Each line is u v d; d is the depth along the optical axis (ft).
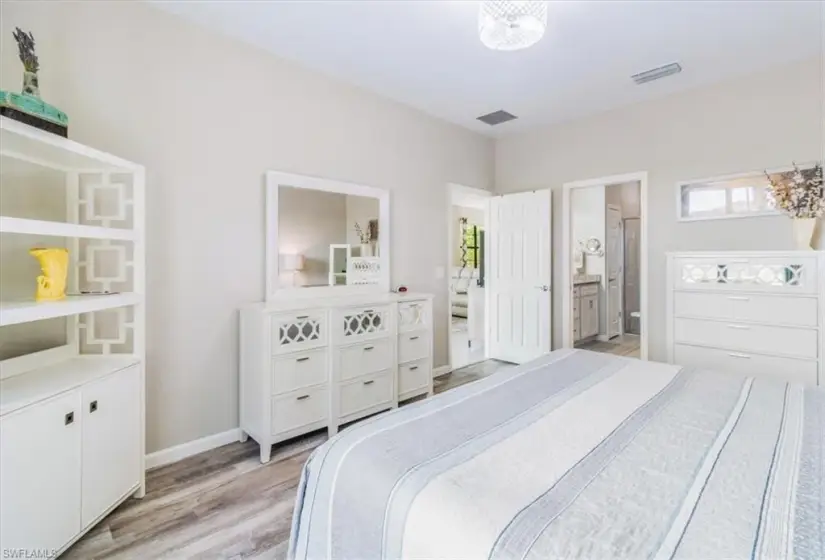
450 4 7.77
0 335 5.86
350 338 9.57
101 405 5.97
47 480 5.09
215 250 8.83
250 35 8.89
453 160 14.57
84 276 7.19
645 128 12.60
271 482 7.38
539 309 14.87
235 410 9.16
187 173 8.40
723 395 5.12
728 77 10.94
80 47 7.11
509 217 15.65
